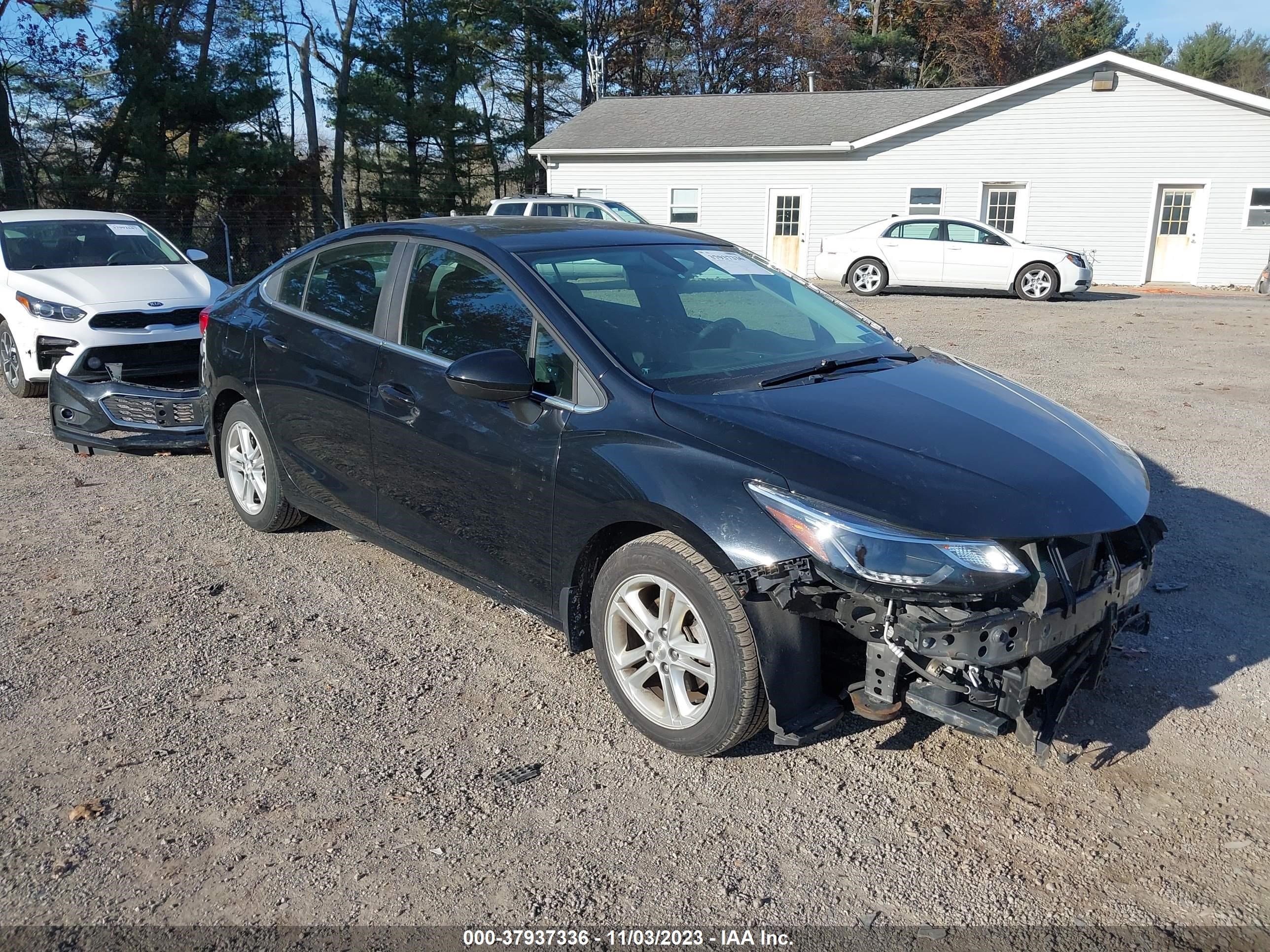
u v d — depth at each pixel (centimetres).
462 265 405
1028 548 291
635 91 4794
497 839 293
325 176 3219
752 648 304
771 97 2911
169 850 286
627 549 334
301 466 477
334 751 336
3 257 852
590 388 348
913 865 285
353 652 406
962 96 2720
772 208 2642
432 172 3344
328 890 271
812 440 314
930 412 348
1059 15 4638
